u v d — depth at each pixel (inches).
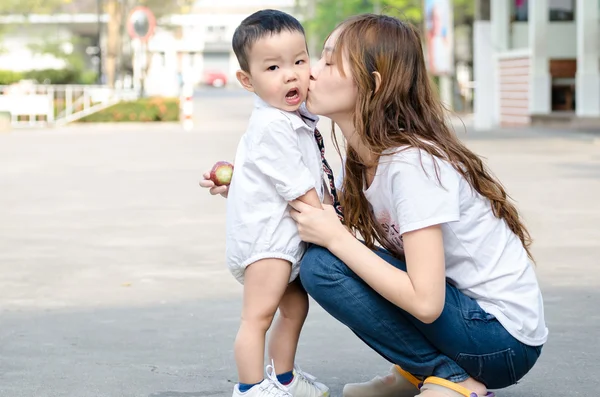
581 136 903.1
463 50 1797.5
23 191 532.7
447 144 154.6
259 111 159.8
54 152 812.6
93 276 306.3
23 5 1855.3
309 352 217.6
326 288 154.8
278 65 156.7
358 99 155.8
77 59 1873.8
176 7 2153.1
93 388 193.2
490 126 1115.9
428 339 156.2
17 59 2151.8
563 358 209.0
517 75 1194.6
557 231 374.6
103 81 1780.3
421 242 149.8
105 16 2011.6
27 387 193.8
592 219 403.9
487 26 1119.6
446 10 1133.1
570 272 299.9
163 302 269.9
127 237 378.9
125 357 215.2
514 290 157.2
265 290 159.0
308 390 170.2
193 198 496.4
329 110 158.4
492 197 155.9
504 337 155.4
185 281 297.6
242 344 160.4
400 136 153.6
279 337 168.7
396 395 175.5
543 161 667.4
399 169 151.4
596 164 641.6
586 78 1053.2
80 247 357.7
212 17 4318.4
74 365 209.3
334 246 152.9
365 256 151.6
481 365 156.3
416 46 157.6
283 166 155.3
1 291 286.0
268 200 158.1
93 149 840.9
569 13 1152.8
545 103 1146.7
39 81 1802.4
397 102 155.2
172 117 1309.1
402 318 154.9
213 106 1865.2
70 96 1343.5
